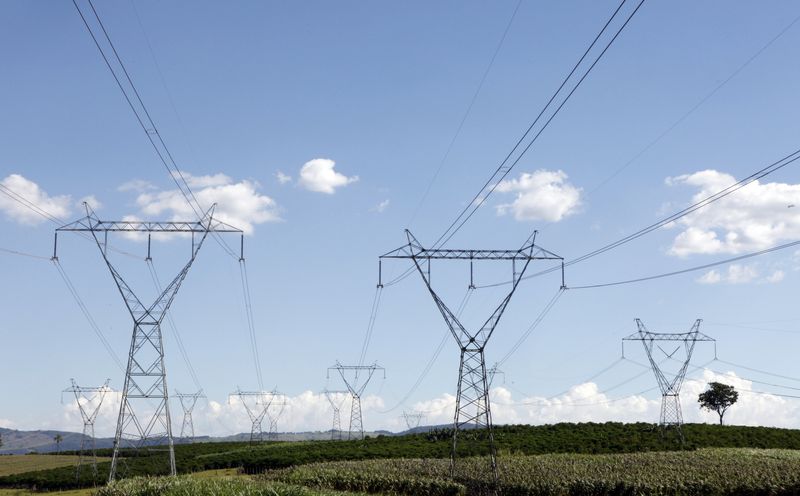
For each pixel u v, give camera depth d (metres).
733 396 181.25
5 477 110.50
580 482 70.12
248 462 111.38
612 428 138.88
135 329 72.31
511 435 135.75
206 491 55.94
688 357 111.81
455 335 66.69
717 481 69.62
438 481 70.44
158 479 66.56
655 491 67.38
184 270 71.94
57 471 115.62
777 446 119.00
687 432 129.00
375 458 111.69
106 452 171.25
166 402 72.38
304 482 77.00
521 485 69.00
